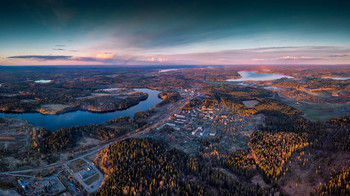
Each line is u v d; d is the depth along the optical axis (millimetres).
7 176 160875
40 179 160000
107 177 160125
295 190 144625
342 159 164500
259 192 140250
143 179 154250
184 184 149750
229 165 177625
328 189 134250
